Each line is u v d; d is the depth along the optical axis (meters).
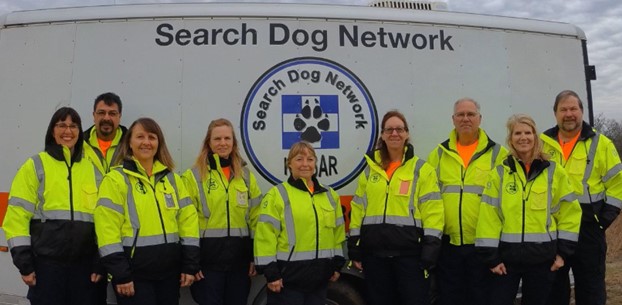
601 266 3.67
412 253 3.32
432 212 3.33
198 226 3.07
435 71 3.89
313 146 3.66
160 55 3.61
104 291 3.27
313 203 3.17
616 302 6.50
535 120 4.07
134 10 3.65
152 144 2.95
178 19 3.64
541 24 4.20
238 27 3.67
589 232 3.63
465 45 3.98
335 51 3.74
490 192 3.28
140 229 2.87
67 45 3.63
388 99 3.79
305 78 3.69
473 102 3.45
